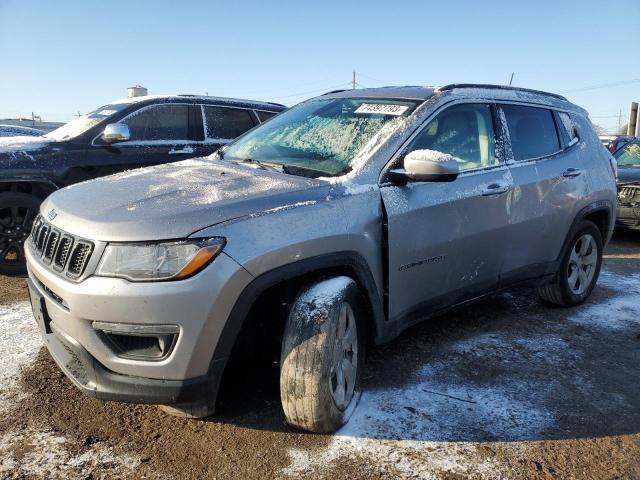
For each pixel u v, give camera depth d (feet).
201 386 7.82
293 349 8.39
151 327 7.50
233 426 9.13
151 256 7.52
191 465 8.14
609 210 15.61
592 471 8.30
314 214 8.76
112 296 7.45
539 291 15.37
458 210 11.07
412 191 10.32
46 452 8.30
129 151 19.22
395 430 9.11
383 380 10.81
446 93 11.75
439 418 9.52
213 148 21.52
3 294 15.23
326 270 9.24
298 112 13.21
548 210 13.35
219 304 7.66
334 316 8.50
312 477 7.95
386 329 10.23
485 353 12.28
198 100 21.65
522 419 9.60
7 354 11.43
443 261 11.02
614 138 31.91
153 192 8.88
